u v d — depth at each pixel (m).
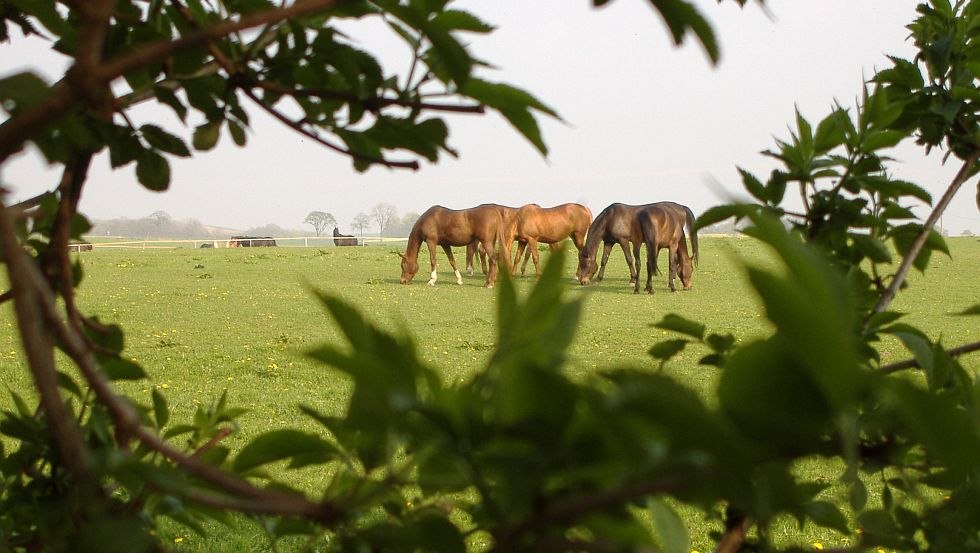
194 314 19.05
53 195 1.09
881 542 1.00
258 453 0.83
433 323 17.98
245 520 5.36
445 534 0.70
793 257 0.42
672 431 0.45
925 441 0.42
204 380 11.43
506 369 0.54
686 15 0.61
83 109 0.96
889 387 0.41
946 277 29.39
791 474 0.50
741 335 15.72
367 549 0.72
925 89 1.57
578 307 0.60
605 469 0.51
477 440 0.54
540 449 0.51
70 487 0.97
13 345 13.59
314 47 0.94
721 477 0.46
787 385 0.47
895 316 1.09
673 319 1.14
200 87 1.03
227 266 33.84
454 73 0.77
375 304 21.50
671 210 26.25
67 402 1.01
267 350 14.05
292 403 9.96
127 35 1.01
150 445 0.60
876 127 1.23
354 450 0.86
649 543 0.54
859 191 1.27
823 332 0.40
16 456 1.01
